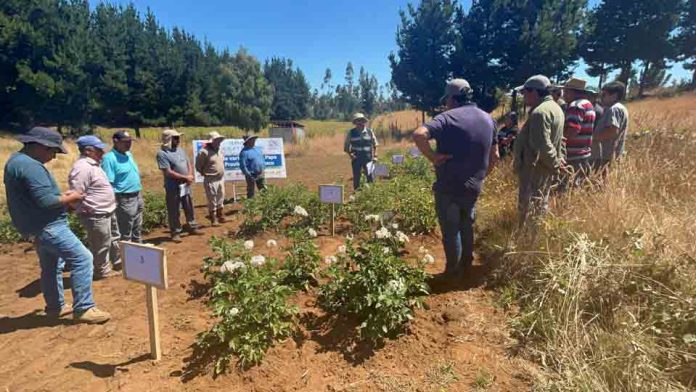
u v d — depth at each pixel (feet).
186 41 158.20
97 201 14.65
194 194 34.83
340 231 19.71
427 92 82.58
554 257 11.51
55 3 103.96
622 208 12.38
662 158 18.31
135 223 17.90
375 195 20.79
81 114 104.47
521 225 13.82
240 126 154.61
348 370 9.27
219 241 13.96
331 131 117.19
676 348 8.27
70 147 50.88
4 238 20.84
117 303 13.25
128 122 126.31
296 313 10.85
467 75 79.10
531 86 12.82
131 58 120.06
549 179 13.26
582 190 13.83
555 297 10.40
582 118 14.84
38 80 93.09
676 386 7.63
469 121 11.46
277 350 9.80
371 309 10.52
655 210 13.28
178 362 9.74
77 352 10.48
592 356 8.70
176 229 20.15
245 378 9.00
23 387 9.12
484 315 10.97
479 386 8.52
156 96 122.42
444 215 12.35
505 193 19.72
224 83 155.74
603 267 10.28
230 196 34.30
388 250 11.52
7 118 102.17
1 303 13.74
